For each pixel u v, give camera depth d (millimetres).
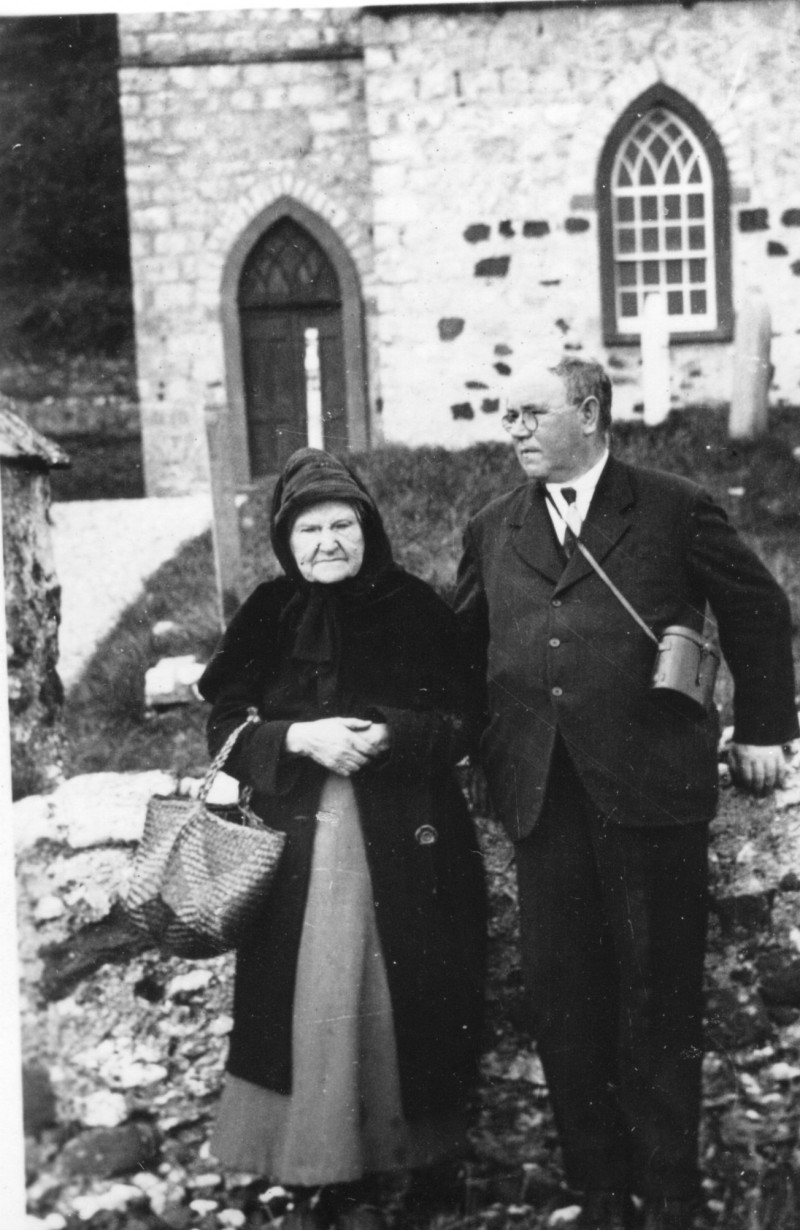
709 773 2885
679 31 7258
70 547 6125
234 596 5305
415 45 7344
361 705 2928
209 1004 3316
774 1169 3176
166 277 8422
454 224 7488
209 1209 3102
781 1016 3301
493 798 3004
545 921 2906
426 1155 2898
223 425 5293
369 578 2947
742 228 7512
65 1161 3205
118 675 4977
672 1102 2885
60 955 3316
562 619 2879
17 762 3641
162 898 2826
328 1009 2844
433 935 2904
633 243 7641
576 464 2930
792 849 3307
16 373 8547
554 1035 2928
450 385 7547
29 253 8484
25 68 7859
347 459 6164
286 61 8109
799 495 5953
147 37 8070
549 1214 3047
